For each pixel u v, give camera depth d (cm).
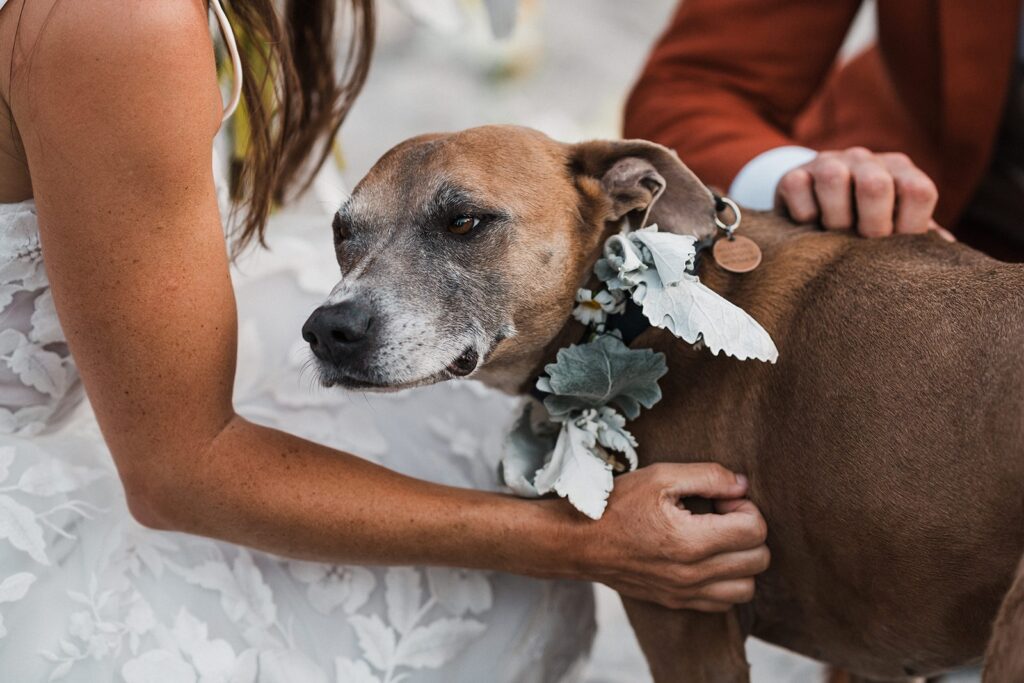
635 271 206
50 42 168
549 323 228
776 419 209
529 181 224
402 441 243
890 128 300
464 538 204
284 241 262
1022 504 181
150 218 177
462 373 219
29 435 206
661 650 225
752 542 204
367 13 242
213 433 194
